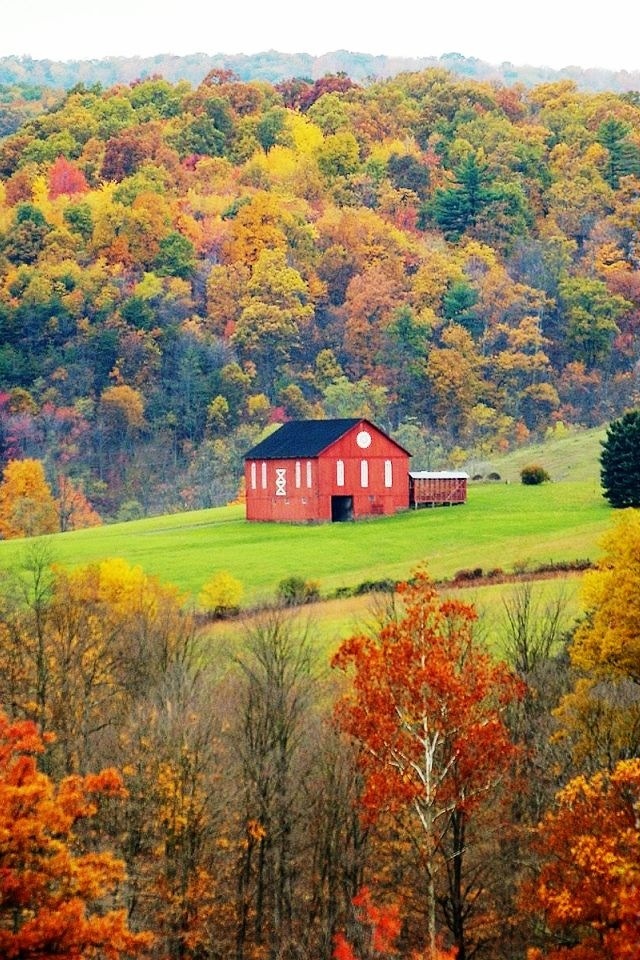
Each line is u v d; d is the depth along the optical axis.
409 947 143.38
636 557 147.38
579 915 106.56
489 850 143.62
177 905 141.00
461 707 130.12
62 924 95.31
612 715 145.00
